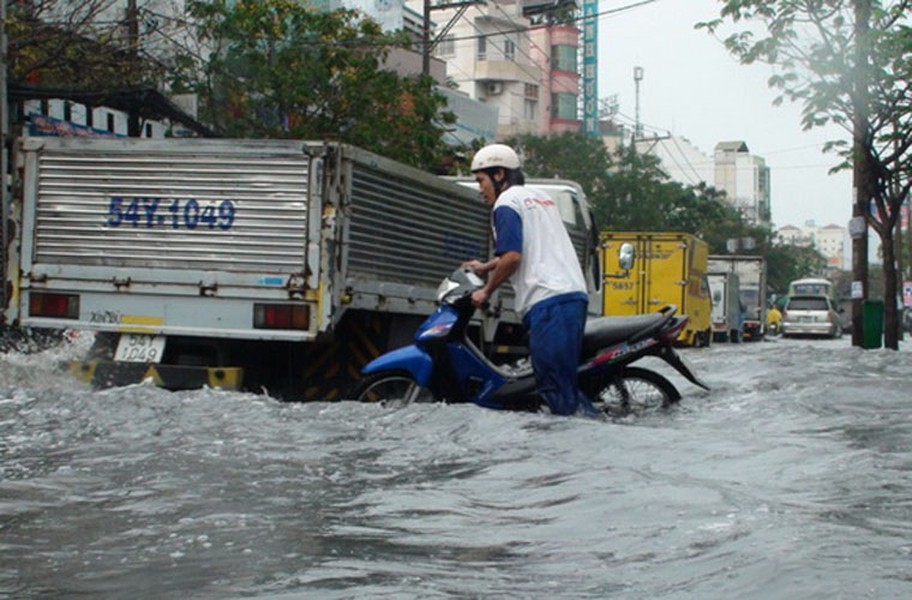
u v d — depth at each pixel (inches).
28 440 252.1
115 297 390.3
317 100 1113.4
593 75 3255.4
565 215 615.5
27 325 398.6
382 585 128.2
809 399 355.6
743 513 162.6
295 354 413.1
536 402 318.7
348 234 379.6
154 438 255.4
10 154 762.2
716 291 1676.9
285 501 183.5
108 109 1004.6
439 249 451.5
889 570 126.4
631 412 327.0
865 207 958.4
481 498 184.9
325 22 1128.2
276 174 377.7
